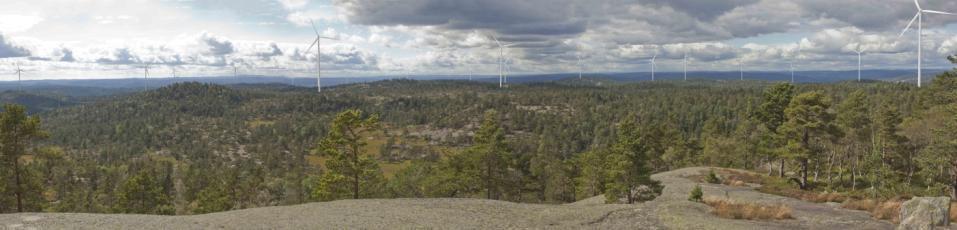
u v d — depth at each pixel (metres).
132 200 63.28
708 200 29.89
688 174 58.97
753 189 46.94
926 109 65.12
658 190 38.91
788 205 29.97
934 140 43.44
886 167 49.62
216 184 81.69
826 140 51.59
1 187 35.94
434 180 55.75
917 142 53.69
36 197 39.50
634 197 39.44
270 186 108.38
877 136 56.59
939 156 40.84
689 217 23.55
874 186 48.97
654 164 73.50
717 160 83.50
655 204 27.27
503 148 48.66
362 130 43.19
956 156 40.12
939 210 20.92
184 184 120.44
